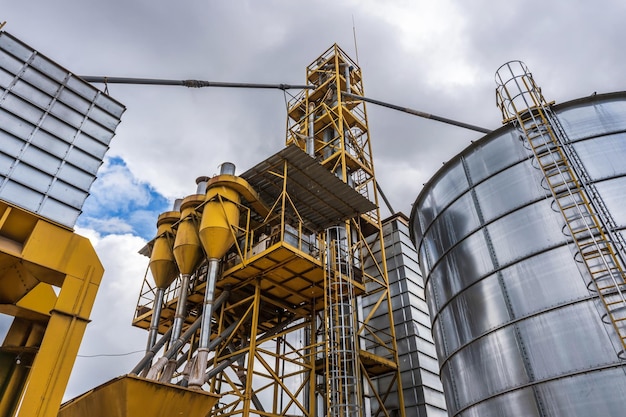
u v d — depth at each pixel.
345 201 27.47
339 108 36.06
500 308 15.54
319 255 25.42
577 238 14.27
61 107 17.58
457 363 17.08
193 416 17.31
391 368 27.42
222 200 24.67
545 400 13.20
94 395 17.05
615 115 16.31
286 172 25.20
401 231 39.84
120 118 19.28
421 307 36.31
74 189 16.55
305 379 24.36
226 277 24.67
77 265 15.33
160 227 28.56
